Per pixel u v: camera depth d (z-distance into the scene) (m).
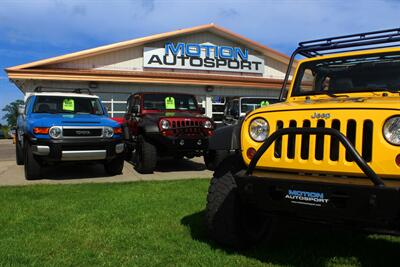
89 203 5.94
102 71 19.98
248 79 22.86
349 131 3.09
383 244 4.18
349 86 4.40
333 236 4.43
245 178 3.38
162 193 6.67
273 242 4.21
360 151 2.99
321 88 4.60
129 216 5.22
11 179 8.36
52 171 9.52
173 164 10.95
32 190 6.91
